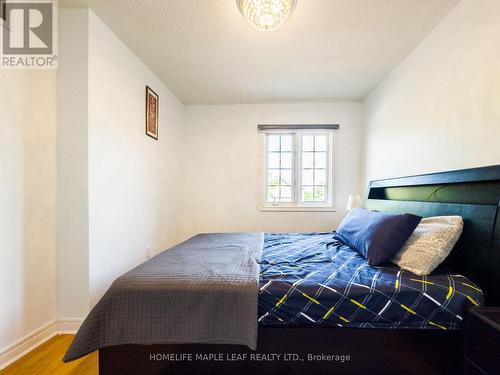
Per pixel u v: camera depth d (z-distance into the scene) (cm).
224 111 339
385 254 132
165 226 285
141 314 105
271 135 342
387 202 219
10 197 131
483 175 121
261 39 190
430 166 177
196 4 154
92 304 161
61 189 158
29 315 140
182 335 102
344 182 328
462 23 145
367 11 157
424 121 184
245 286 107
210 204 341
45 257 150
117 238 191
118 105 191
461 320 101
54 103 156
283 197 343
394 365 105
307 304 105
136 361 108
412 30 176
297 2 148
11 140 131
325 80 262
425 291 104
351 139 326
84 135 159
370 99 294
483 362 88
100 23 169
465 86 143
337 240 205
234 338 100
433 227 131
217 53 211
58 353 136
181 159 335
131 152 211
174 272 121
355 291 105
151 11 161
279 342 108
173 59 222
